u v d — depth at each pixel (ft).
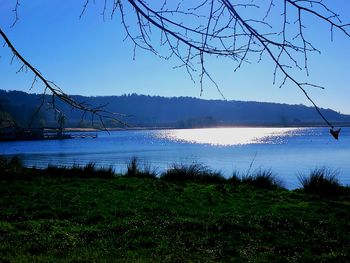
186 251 28.89
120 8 8.73
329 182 55.98
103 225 35.53
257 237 32.35
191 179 69.56
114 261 25.98
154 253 28.27
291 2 7.59
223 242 31.09
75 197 48.26
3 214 38.11
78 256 26.99
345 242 31.09
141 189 56.44
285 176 108.17
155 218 38.22
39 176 67.31
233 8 7.95
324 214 41.06
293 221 37.42
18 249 28.27
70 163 150.71
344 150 205.98
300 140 339.57
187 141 358.84
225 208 44.60
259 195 53.36
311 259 27.20
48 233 32.48
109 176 70.54
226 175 113.29
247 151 212.84
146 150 235.81
